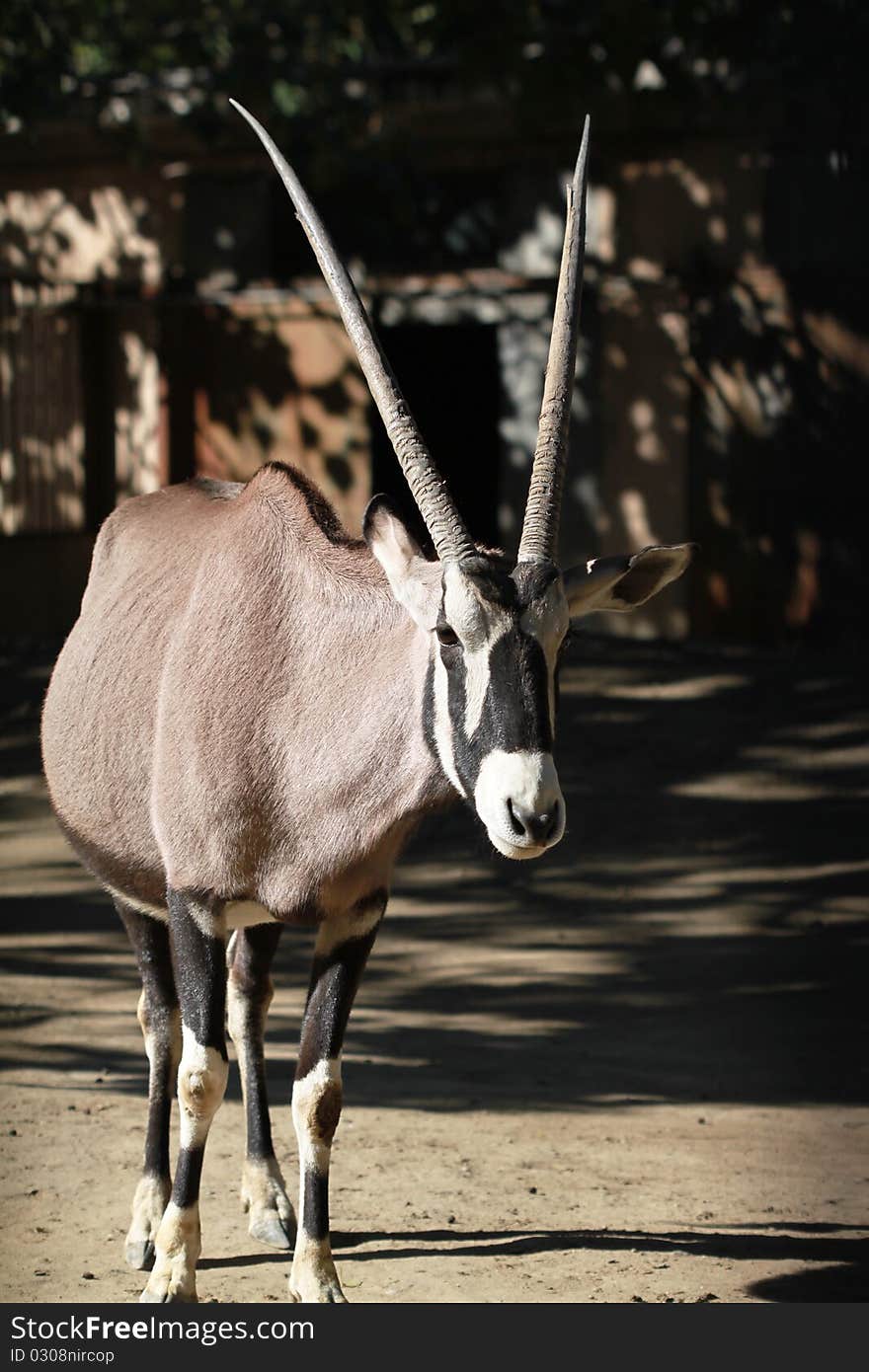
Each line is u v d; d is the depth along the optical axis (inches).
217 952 156.3
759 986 281.7
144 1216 167.3
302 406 535.8
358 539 163.2
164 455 545.6
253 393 540.4
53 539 545.0
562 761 404.8
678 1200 184.4
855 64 417.4
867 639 484.4
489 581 138.1
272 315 535.2
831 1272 162.4
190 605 165.2
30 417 563.2
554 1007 271.1
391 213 528.1
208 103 486.6
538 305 512.7
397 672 151.2
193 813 156.2
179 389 544.1
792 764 398.0
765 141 488.4
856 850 351.9
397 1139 205.2
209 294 535.2
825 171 468.4
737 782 390.6
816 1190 188.2
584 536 518.6
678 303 502.0
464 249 542.9
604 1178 191.9
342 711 152.6
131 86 525.0
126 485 557.3
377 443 546.6
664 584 157.9
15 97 481.7
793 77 435.5
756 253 495.5
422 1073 235.9
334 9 486.6
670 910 325.4
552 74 435.2
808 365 489.7
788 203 487.5
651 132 501.7
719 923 317.7
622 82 436.5
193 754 156.3
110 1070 234.8
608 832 367.9
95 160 553.9
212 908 156.7
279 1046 250.8
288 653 156.3
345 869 154.2
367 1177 190.9
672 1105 221.6
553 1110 218.5
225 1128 212.5
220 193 540.4
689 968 292.4
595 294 509.0
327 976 156.6
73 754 181.8
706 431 503.8
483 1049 248.4
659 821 372.2
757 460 498.3
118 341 555.5
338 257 159.9
